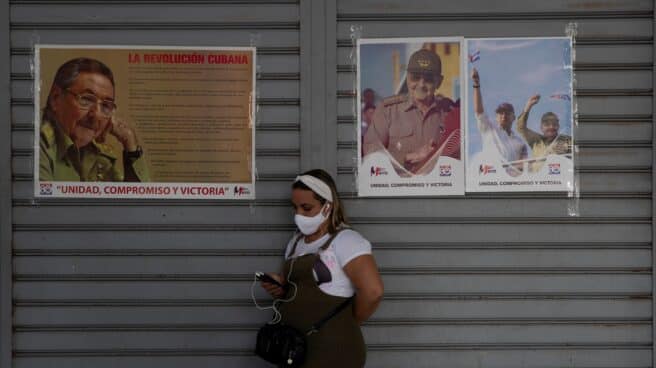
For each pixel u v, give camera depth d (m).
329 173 4.10
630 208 4.11
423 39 4.12
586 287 4.11
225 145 4.12
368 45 4.12
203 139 4.12
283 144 4.13
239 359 4.13
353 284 3.56
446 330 4.11
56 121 4.11
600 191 4.11
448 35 4.12
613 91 4.11
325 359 3.42
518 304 4.12
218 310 4.13
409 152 4.10
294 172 4.13
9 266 4.10
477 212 4.11
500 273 4.12
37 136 4.10
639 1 4.10
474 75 4.11
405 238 4.12
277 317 3.79
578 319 4.11
